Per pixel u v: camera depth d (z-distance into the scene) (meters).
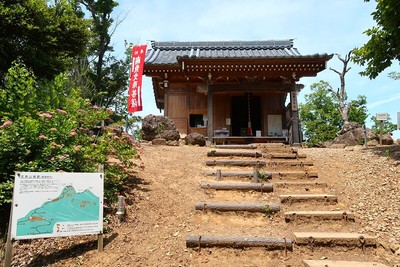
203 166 7.91
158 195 5.91
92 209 4.13
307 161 8.28
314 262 3.81
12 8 10.09
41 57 10.71
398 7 7.21
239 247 4.24
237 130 20.59
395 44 7.82
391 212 5.04
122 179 6.09
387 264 3.84
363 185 6.35
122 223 4.82
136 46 13.90
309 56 13.84
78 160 5.28
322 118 33.69
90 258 3.97
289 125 15.30
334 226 4.89
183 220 5.09
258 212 5.35
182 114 16.91
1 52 9.77
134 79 13.40
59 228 3.85
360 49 8.50
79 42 12.49
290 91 15.09
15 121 4.96
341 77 25.41
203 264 3.93
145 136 12.01
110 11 25.70
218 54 18.81
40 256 4.02
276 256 4.10
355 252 4.14
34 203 3.75
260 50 19.77
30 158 4.91
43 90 6.08
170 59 17.62
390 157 7.70
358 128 14.09
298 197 5.78
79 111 6.09
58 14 11.92
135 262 3.92
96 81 25.20
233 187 6.31
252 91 15.21
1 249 4.09
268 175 7.02
